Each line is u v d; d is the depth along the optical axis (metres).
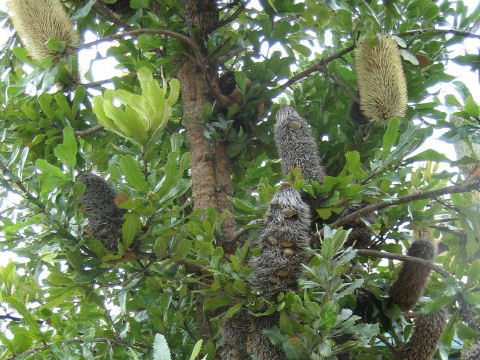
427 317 4.08
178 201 5.24
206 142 4.87
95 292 4.45
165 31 4.57
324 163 5.02
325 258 3.44
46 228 4.40
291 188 3.47
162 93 3.72
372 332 3.47
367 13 4.32
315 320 3.40
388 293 4.50
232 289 3.70
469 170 4.33
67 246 3.90
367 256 4.31
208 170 4.82
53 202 3.86
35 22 4.23
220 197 4.80
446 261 4.77
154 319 4.49
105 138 4.98
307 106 5.43
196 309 4.59
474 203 4.36
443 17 5.03
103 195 3.89
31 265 5.21
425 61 4.96
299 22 5.57
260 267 3.45
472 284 3.76
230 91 5.02
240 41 5.00
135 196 3.89
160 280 4.23
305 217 3.43
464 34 4.64
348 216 4.00
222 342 3.96
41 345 4.10
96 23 5.39
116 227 3.85
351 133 4.93
